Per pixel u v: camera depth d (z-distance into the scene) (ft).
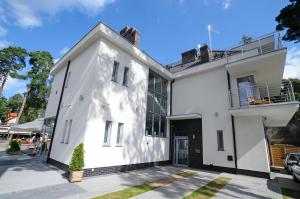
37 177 23.50
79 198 16.78
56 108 41.47
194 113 41.81
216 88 42.04
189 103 46.44
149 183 24.36
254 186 24.41
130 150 34.01
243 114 34.65
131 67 37.45
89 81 29.94
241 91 37.68
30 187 19.22
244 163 33.68
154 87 45.01
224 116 38.86
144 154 37.63
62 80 42.73
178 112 48.11
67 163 28.09
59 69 47.42
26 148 71.31
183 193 19.77
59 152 31.89
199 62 52.54
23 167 29.48
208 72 44.70
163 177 29.01
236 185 24.64
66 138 31.14
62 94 39.11
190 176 30.58
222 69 42.11
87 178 25.05
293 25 29.78
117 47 34.45
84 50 35.99
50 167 30.68
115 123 31.42
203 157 39.88
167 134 46.44
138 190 20.40
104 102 29.86
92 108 27.68
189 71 47.44
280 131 89.97
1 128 103.45
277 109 29.66
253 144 33.65
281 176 35.63
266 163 31.42
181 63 62.75
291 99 32.27
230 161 35.45
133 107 36.35
